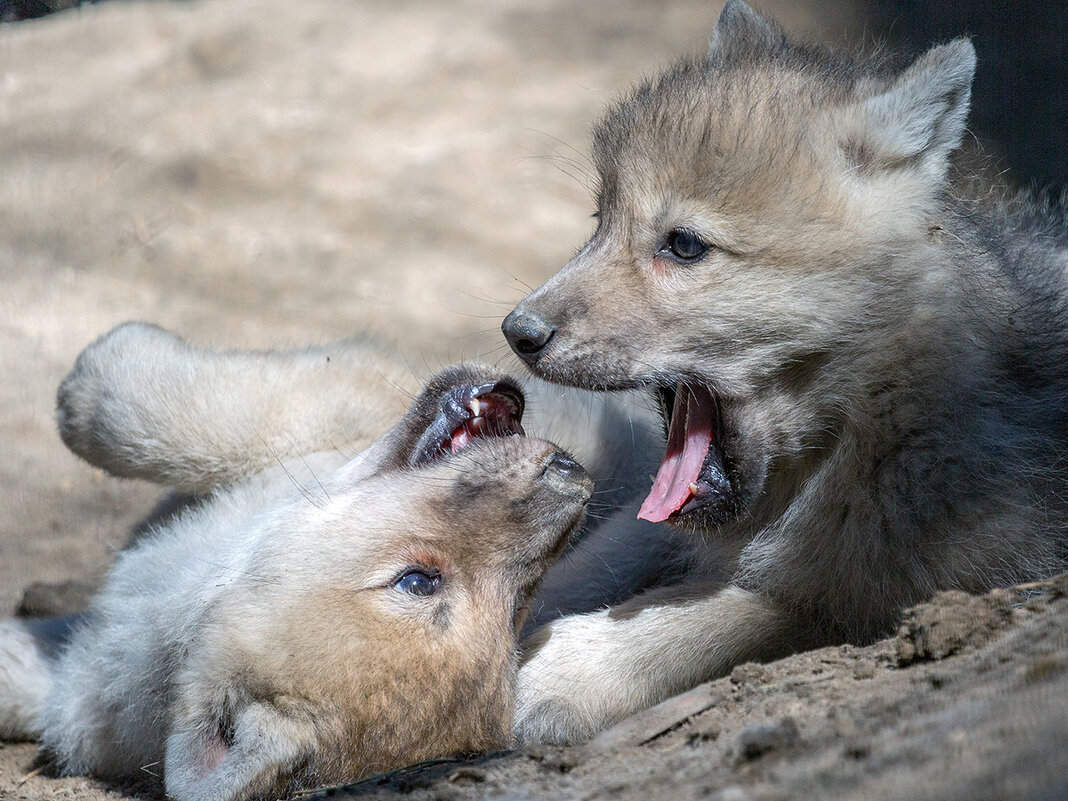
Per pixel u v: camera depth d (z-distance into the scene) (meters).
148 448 9.94
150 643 8.54
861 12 23.66
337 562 7.79
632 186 8.52
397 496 8.03
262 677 7.43
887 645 7.24
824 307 8.06
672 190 8.27
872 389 8.08
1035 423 8.29
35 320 16.80
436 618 7.66
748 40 9.84
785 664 7.27
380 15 24.25
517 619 8.15
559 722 7.68
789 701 6.68
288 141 20.70
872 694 6.36
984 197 10.05
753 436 8.33
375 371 10.80
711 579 9.10
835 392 8.19
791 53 9.58
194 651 7.72
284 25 24.00
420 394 8.89
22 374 15.59
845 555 8.15
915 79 8.22
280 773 7.11
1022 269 9.12
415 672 7.50
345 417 10.20
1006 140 20.41
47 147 20.61
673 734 6.77
